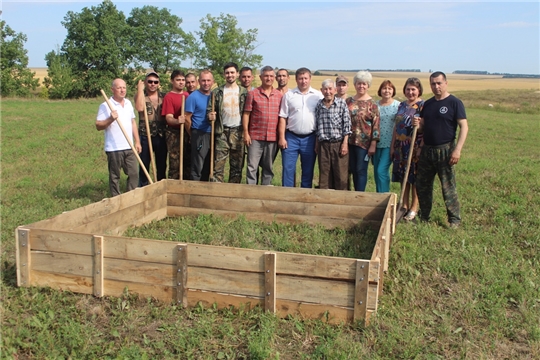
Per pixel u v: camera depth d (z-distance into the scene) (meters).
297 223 6.98
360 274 3.95
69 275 4.59
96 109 30.09
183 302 4.34
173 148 7.87
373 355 3.66
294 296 4.13
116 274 4.48
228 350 3.73
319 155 7.24
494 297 4.59
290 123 7.39
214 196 7.22
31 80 50.66
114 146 7.11
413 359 3.67
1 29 48.94
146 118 7.44
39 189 8.68
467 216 7.33
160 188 7.20
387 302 4.49
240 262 4.18
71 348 3.72
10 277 4.89
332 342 3.79
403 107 7.11
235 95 7.50
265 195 7.03
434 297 4.68
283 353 3.72
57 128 19.28
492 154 14.09
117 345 3.80
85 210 5.61
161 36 54.59
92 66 53.00
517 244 6.17
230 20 49.78
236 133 7.58
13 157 12.29
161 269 4.37
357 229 6.72
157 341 3.84
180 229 6.52
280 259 4.11
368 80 7.18
